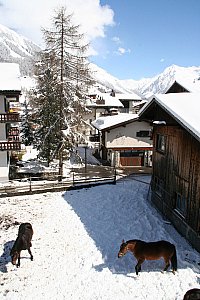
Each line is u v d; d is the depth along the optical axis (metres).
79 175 25.39
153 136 17.25
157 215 15.50
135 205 17.22
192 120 10.21
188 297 6.80
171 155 14.14
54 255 11.55
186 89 22.48
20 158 31.19
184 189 12.59
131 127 29.08
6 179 22.39
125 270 10.27
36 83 24.61
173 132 13.83
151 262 10.65
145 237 12.82
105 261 10.97
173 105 11.92
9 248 12.20
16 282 9.84
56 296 9.06
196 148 11.43
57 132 22.22
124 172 26.92
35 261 11.14
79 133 22.86
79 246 12.26
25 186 20.11
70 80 21.41
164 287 9.16
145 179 23.98
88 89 22.53
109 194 19.39
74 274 10.20
